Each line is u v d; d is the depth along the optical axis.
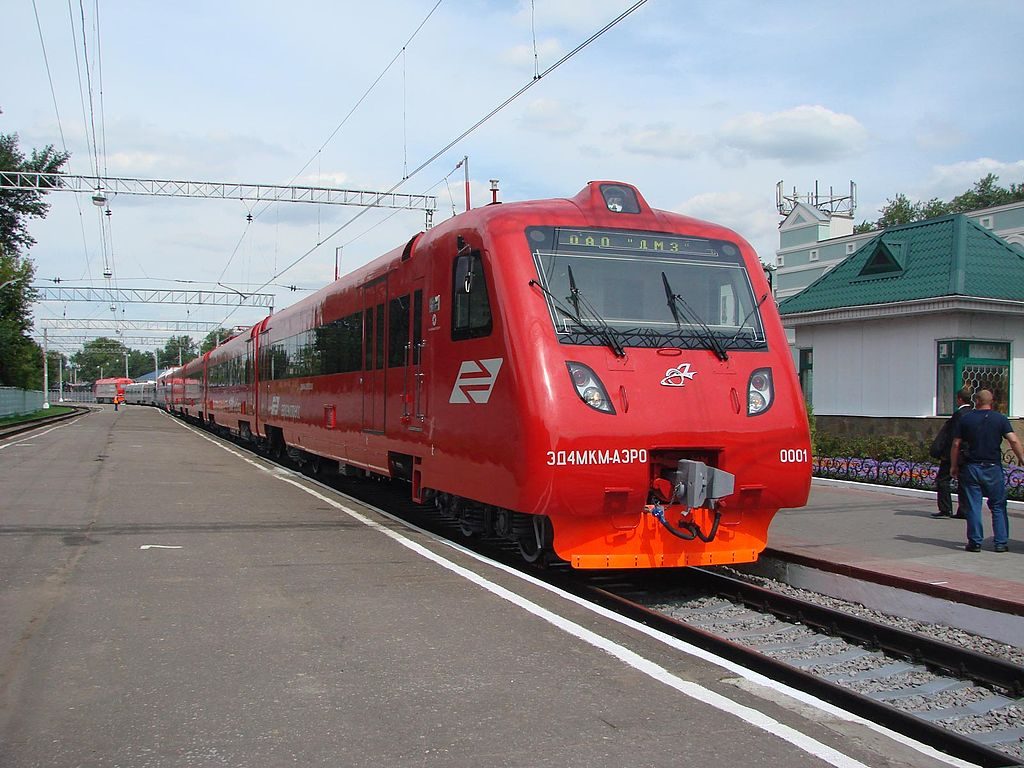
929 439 15.62
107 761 3.72
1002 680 5.70
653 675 4.86
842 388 17.39
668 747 3.89
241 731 4.05
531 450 6.97
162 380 66.62
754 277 8.25
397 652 5.26
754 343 7.89
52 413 63.94
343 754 3.80
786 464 7.59
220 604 6.38
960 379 15.34
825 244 31.95
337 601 6.50
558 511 6.96
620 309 7.60
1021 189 53.69
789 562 8.67
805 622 7.21
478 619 6.00
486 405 7.71
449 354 8.60
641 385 7.23
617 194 8.20
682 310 7.79
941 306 15.15
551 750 3.85
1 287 47.41
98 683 4.68
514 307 7.41
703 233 8.31
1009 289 15.63
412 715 4.26
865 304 16.48
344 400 12.86
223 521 10.34
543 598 6.61
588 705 4.40
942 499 10.98
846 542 9.25
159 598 6.54
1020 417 15.95
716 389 7.46
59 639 5.47
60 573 7.35
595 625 5.86
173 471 16.77
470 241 8.21
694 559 7.47
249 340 23.14
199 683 4.70
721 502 7.43
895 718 4.75
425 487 9.34
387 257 11.08
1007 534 8.78
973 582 7.21
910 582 7.34
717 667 5.02
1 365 54.81
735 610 7.71
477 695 4.53
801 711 4.36
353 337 12.46
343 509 11.55
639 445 7.05
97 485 14.01
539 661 5.10
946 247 16.50
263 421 20.61
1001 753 4.29
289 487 14.27
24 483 14.25
